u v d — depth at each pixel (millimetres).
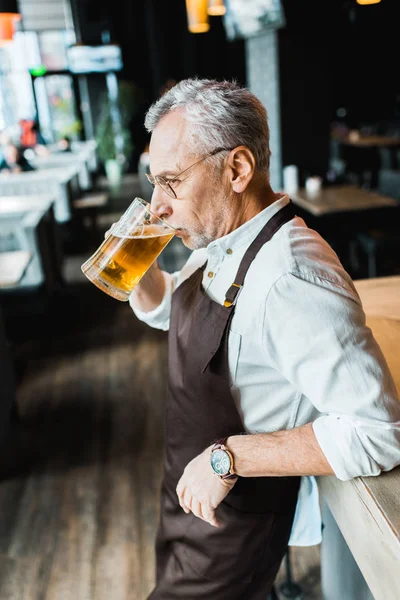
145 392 3129
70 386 3250
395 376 1046
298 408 930
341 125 9453
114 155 12102
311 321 788
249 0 4809
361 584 1173
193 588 1117
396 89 11492
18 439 2738
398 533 711
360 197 4238
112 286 939
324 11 4547
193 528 1089
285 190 4762
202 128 824
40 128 11508
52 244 4816
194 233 919
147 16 11992
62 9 10625
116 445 2646
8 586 1886
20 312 4094
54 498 2311
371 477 809
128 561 1958
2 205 4703
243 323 879
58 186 5922
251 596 1113
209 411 980
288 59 4656
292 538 1153
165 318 1251
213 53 12227
